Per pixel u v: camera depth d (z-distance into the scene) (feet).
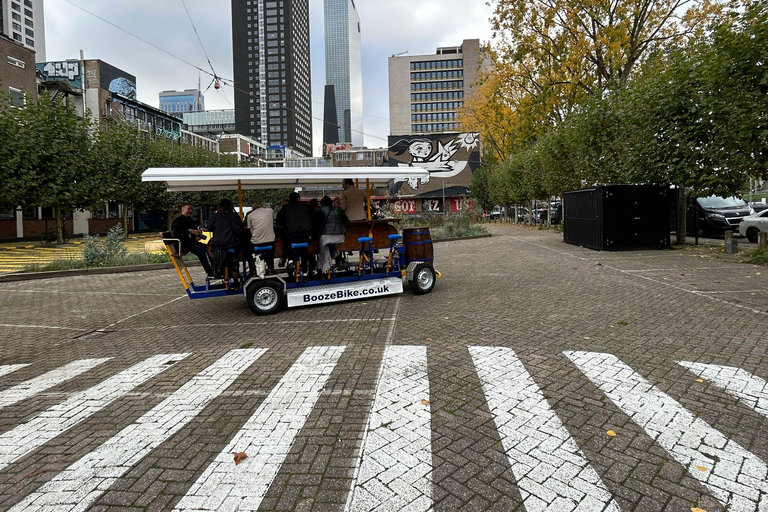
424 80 418.31
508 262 43.88
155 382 15.30
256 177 25.04
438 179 192.03
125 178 88.58
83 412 13.03
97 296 34.47
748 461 9.37
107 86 153.69
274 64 433.07
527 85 101.55
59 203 71.82
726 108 36.22
